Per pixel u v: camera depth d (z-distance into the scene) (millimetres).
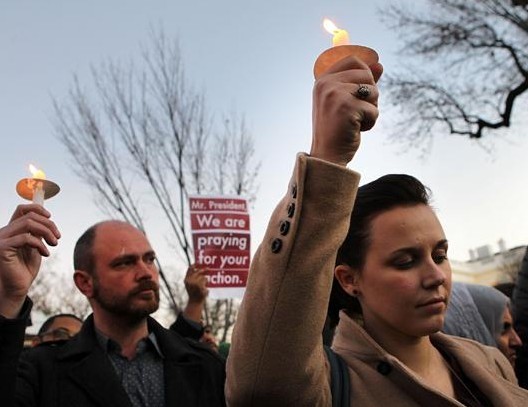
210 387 2643
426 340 1484
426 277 1348
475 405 1439
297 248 1118
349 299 1559
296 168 1142
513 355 2883
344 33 1199
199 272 4121
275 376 1128
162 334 2766
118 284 2662
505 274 22891
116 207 10344
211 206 5832
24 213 1900
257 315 1143
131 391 2551
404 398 1322
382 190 1436
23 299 1859
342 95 1084
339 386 1311
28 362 2473
